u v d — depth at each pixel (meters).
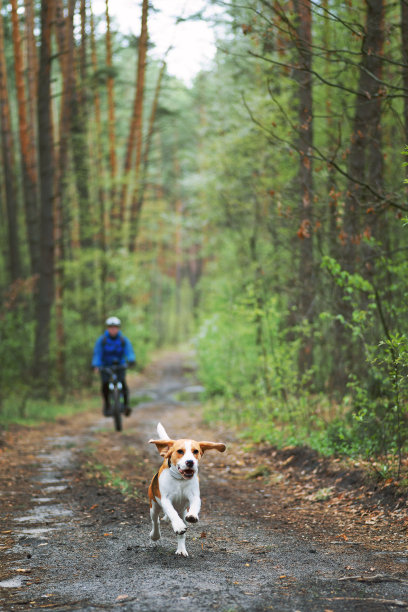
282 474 9.50
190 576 4.91
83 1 21.53
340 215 9.94
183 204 53.41
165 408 20.03
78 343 22.94
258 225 16.44
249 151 17.42
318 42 11.34
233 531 6.49
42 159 19.83
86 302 24.41
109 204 26.45
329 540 6.12
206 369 20.66
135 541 6.06
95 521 6.92
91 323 24.75
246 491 8.72
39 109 19.66
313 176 11.05
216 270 27.23
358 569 5.13
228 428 14.22
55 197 20.09
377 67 10.27
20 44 21.05
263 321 13.73
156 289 64.50
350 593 4.50
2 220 32.50
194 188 25.50
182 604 4.22
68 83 21.27
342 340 11.00
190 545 5.93
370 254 10.12
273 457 10.61
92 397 23.30
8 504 7.72
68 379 22.64
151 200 41.88
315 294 11.79
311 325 11.58
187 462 5.07
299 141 11.51
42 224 20.05
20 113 21.64
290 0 9.10
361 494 7.71
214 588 4.60
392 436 8.50
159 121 36.69
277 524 6.82
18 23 20.92
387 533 6.34
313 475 9.02
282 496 8.34
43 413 17.23
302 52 8.80
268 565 5.24
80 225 24.97
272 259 15.22
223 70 17.91
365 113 10.51
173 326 70.69
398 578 4.86
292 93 14.14
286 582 4.76
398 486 7.35
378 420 8.91
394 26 9.32
